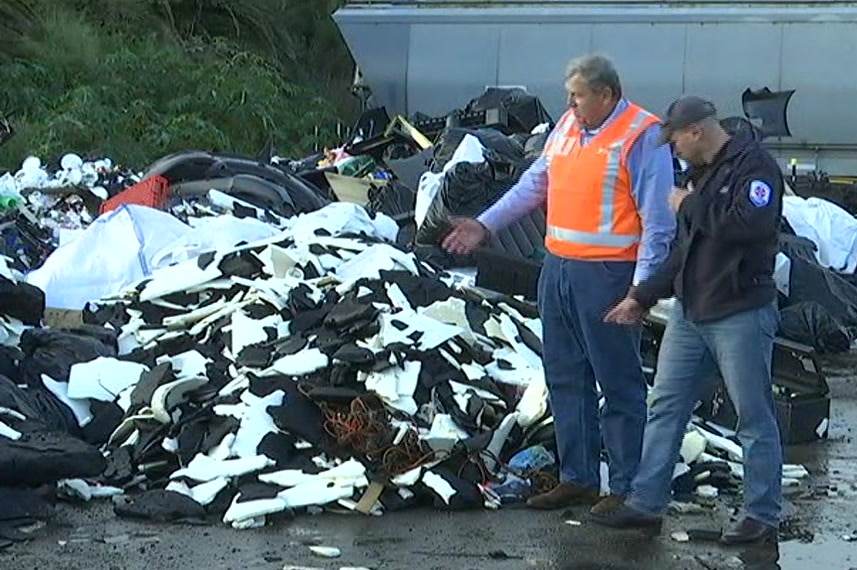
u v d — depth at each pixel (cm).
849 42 3381
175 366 1427
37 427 1267
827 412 1634
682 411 1182
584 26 3516
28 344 1473
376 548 1134
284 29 6450
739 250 1113
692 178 1148
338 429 1278
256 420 1290
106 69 5038
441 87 3634
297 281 1552
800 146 3472
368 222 1986
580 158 1202
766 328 1130
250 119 5050
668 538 1188
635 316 1159
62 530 1164
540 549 1145
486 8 3594
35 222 2439
